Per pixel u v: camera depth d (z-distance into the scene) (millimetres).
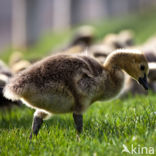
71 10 86688
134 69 14484
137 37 60000
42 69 12578
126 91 22688
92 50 28953
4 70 22359
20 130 13891
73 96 12812
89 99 13297
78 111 13062
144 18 70562
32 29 76250
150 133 11852
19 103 19984
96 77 13438
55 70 12648
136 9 95438
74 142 12031
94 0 130250
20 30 79438
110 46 35750
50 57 13258
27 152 11555
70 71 12805
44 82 12375
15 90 12109
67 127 14680
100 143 11734
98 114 16672
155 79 20172
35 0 75812
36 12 76438
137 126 12664
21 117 18016
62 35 75312
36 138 12750
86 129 13828
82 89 12938
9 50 77625
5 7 123250
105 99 14367
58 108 12844
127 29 66562
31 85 12227
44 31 99562
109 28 68438
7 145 12203
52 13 126688
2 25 122312
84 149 11266
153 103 16859
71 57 13289
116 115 14891
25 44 76438
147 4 96875
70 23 86938
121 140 11828
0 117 19031
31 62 16375
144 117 13570
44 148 11664
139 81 14586
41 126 14664
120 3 97562
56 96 12562
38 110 13625
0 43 116750
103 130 12938
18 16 84875
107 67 14453
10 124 15766
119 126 13281
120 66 14570
